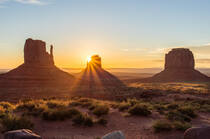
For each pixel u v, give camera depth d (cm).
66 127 1126
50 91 7688
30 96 6012
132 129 1140
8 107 1677
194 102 3120
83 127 1134
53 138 906
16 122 986
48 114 1244
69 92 7362
